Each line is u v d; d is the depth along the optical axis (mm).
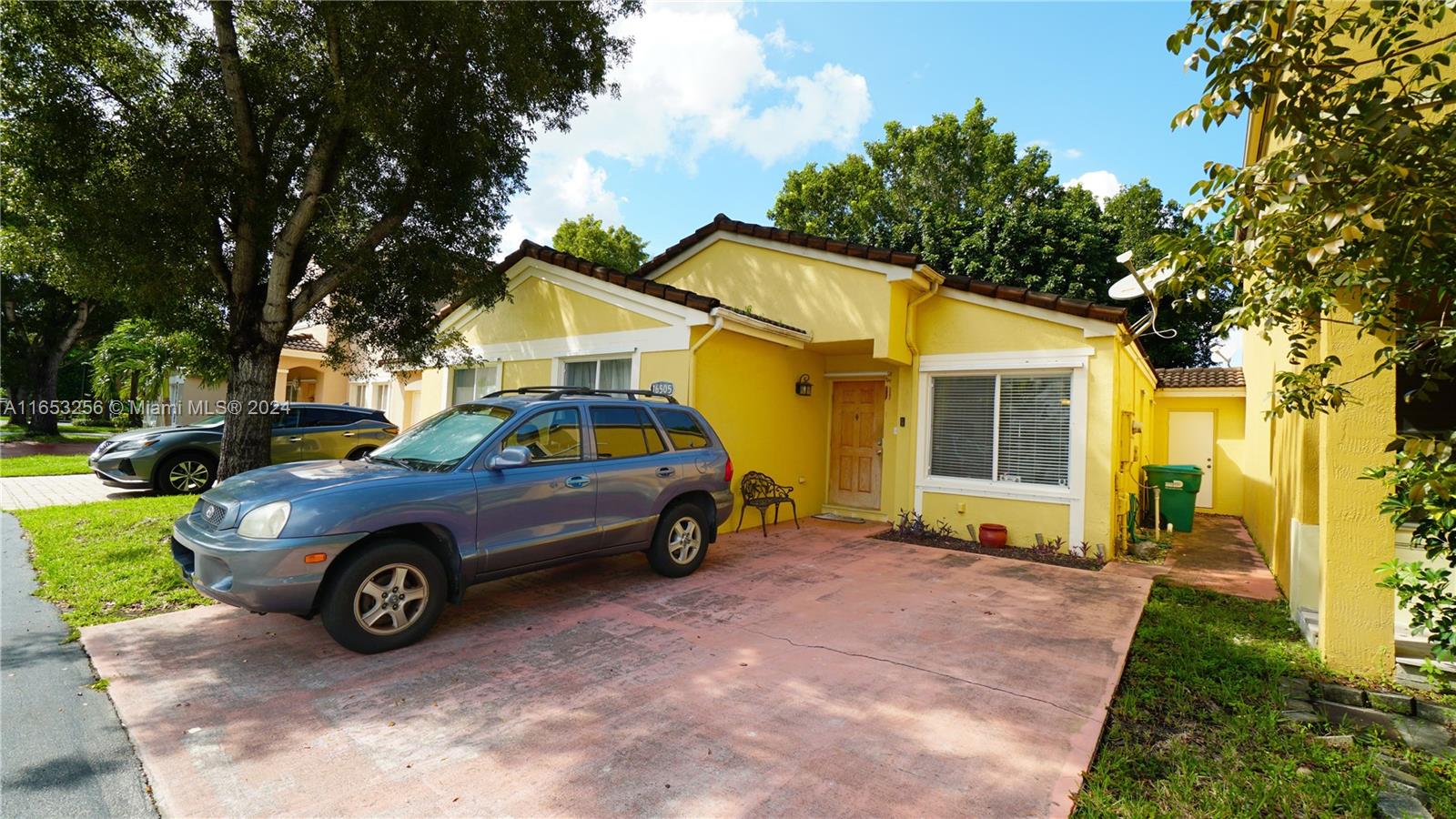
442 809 2824
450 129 7527
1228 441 14367
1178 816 2832
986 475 9094
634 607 5703
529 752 3299
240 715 3625
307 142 7980
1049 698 4004
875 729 3584
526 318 10828
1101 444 8102
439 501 4773
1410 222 2504
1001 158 23266
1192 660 4727
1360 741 3561
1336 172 2557
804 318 9531
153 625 5000
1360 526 4438
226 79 7086
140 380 23484
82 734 3408
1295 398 3555
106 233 6438
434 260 8156
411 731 3490
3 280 20406
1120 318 7934
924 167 24250
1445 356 2820
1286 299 3168
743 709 3805
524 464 5324
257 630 4934
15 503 10141
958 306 9273
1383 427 4383
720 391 8828
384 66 6641
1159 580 7086
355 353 10359
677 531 6719
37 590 5832
